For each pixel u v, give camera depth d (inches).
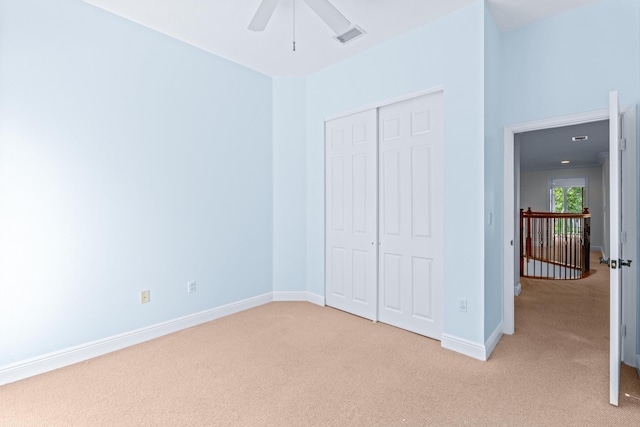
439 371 90.4
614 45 95.1
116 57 103.6
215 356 99.6
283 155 155.3
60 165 92.7
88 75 97.7
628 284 94.7
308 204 155.9
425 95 112.9
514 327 123.0
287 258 156.9
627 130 93.6
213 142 131.3
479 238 98.8
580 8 100.7
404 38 116.3
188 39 119.7
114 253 103.9
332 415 71.7
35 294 89.0
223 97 134.6
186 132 122.3
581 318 133.1
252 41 121.2
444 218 106.5
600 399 77.0
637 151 92.4
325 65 143.1
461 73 101.9
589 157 301.0
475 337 99.3
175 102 118.9
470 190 100.6
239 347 105.8
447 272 105.8
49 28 90.3
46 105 90.0
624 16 93.6
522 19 107.9
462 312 102.3
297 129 155.9
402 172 120.3
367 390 81.2
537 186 397.4
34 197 88.4
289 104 155.2
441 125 109.0
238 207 140.9
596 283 195.2
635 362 93.0
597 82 97.8
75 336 96.0
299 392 80.5
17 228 85.9
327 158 148.1
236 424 69.0
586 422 69.1
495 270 109.3
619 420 69.6
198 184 126.3
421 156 114.6
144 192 110.7
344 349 104.2
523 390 80.9
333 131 145.1
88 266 98.4
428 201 113.0
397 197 121.9
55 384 84.2
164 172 116.0
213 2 97.0
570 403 75.6
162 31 113.9
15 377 85.6
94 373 89.7
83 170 97.0
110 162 102.6
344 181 141.0
